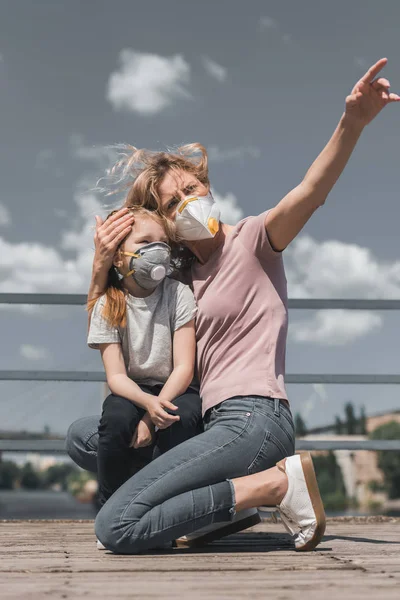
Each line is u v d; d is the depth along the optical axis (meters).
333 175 1.96
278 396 2.02
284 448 2.02
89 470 2.36
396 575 1.55
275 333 2.06
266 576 1.54
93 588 1.40
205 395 2.07
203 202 2.12
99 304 2.14
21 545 2.22
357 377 3.52
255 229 2.09
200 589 1.38
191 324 2.13
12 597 1.31
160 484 1.92
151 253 2.08
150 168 2.21
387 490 52.97
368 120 1.91
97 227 2.22
